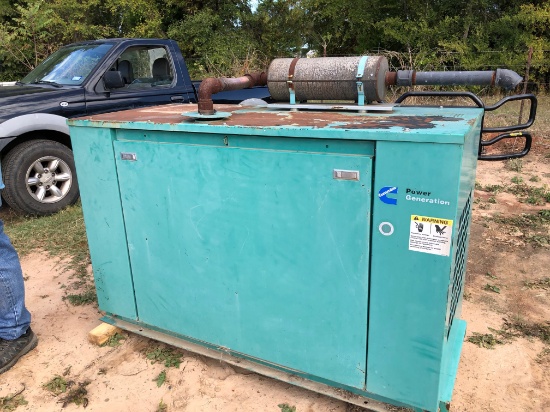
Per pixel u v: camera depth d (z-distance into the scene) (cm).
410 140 160
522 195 512
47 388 237
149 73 549
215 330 235
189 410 220
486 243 393
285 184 190
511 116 884
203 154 206
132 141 227
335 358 204
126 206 241
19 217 493
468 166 183
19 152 461
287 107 245
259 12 1518
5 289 247
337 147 177
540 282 328
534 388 227
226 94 581
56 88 498
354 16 1475
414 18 1455
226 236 213
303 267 198
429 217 165
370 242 180
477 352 252
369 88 225
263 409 218
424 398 188
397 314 183
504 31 1312
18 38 1235
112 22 1543
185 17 1439
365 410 212
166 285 243
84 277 355
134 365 253
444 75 232
